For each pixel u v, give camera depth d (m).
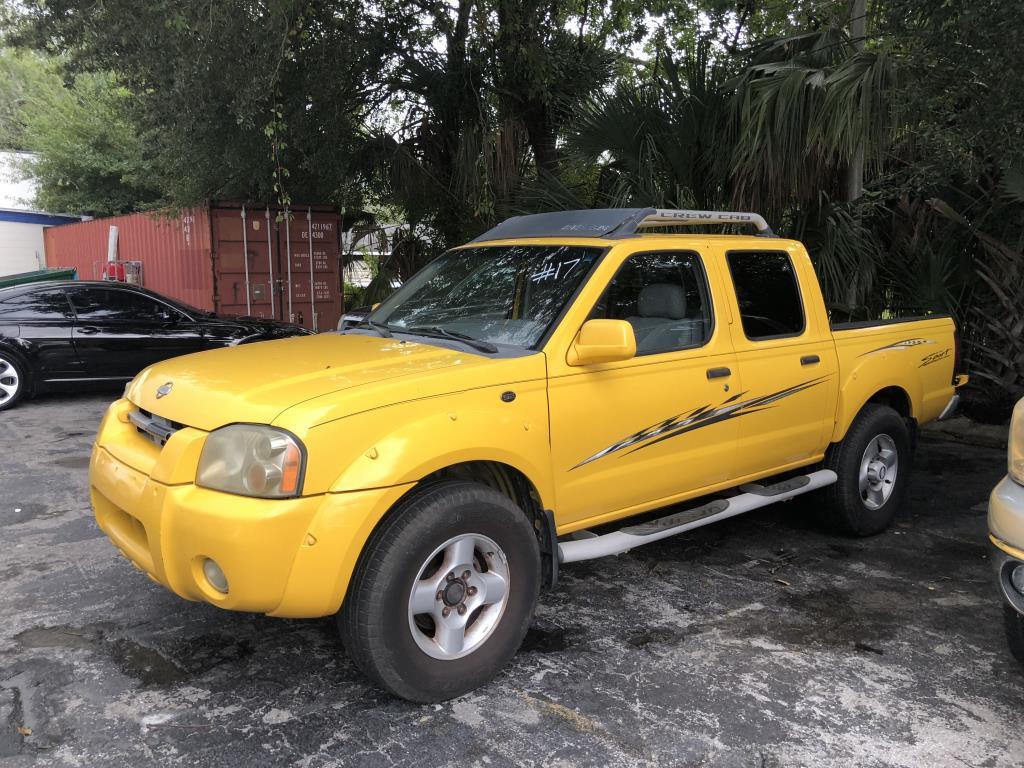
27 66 33.62
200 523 2.79
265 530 2.72
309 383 3.06
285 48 8.87
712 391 4.09
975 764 2.80
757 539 5.18
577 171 9.06
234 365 3.43
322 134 11.57
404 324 4.20
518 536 3.25
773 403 4.42
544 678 3.36
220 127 10.60
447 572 3.07
